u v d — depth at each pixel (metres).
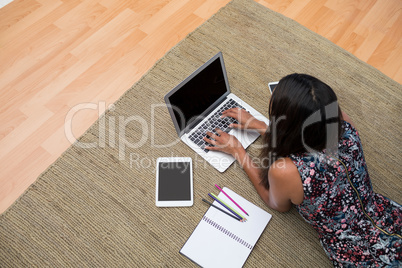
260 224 1.54
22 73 2.08
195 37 2.08
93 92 2.04
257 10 2.19
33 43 2.18
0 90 2.03
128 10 2.30
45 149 1.87
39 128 1.93
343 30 2.23
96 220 1.56
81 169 1.67
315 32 2.17
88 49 2.16
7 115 1.96
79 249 1.50
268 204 1.54
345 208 1.23
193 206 1.59
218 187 1.62
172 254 1.50
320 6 2.32
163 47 2.19
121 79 2.08
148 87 1.90
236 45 2.05
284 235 1.54
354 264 1.30
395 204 1.35
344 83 1.94
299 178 1.17
